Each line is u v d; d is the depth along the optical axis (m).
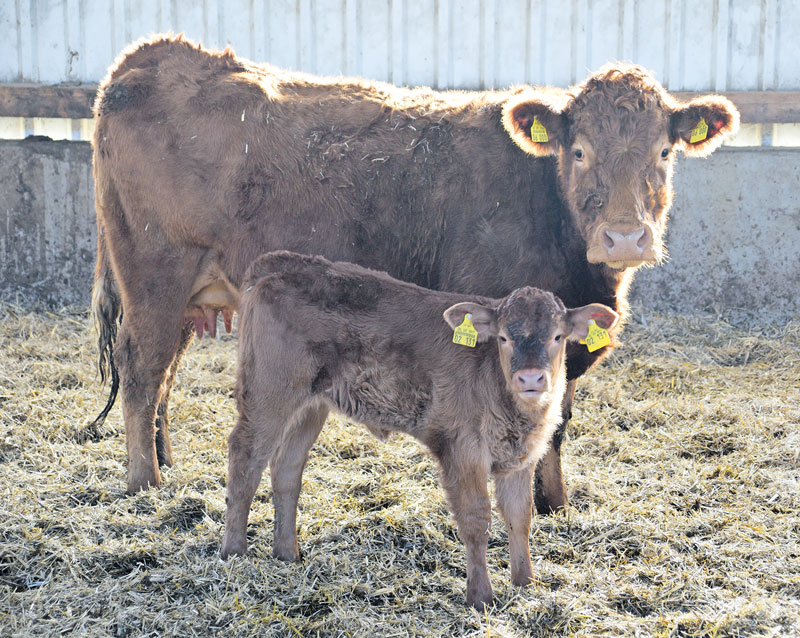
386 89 5.64
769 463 5.84
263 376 4.37
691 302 9.65
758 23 9.69
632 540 4.72
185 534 4.77
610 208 4.46
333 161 5.20
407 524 4.87
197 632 3.82
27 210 9.93
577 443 6.21
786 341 8.76
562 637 3.85
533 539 4.77
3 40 10.41
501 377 4.06
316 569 4.36
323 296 4.39
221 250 5.34
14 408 6.60
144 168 5.32
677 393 7.36
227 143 5.26
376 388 4.37
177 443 6.21
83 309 9.70
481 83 10.10
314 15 10.14
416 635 3.81
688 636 3.85
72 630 3.84
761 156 9.34
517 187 5.01
